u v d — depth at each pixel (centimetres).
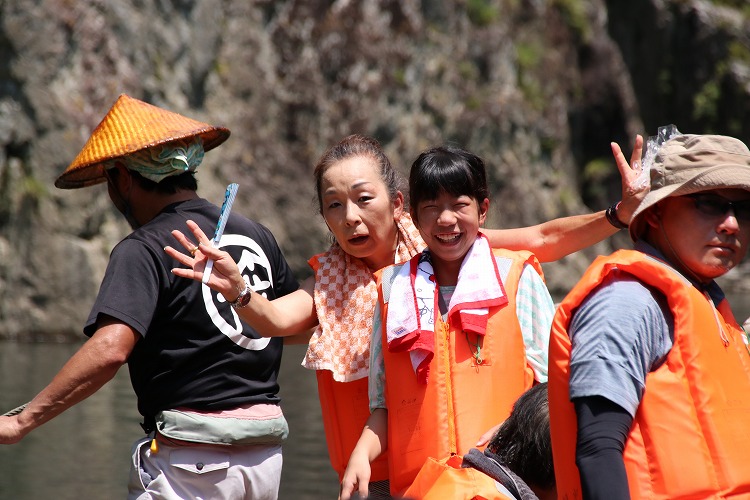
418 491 944
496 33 9588
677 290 811
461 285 1145
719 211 837
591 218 1252
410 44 8800
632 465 784
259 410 1218
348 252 1302
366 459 1141
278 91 8119
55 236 5925
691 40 11519
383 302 1179
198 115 7362
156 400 1190
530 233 1304
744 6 11881
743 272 9419
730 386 802
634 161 1156
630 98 10562
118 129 1231
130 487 1212
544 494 914
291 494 2530
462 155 1161
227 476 1188
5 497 2461
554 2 10456
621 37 11562
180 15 7206
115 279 1145
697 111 11394
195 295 1182
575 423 823
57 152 6044
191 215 1234
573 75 10425
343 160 1295
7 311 5819
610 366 788
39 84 6016
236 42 7862
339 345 1283
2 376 4269
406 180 1360
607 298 820
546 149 9838
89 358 1105
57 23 6144
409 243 1303
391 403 1151
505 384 1117
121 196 1265
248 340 1212
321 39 8350
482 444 1048
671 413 785
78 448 3038
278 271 1325
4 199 5888
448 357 1130
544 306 1169
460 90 9162
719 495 768
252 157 7694
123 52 6688
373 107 8431
